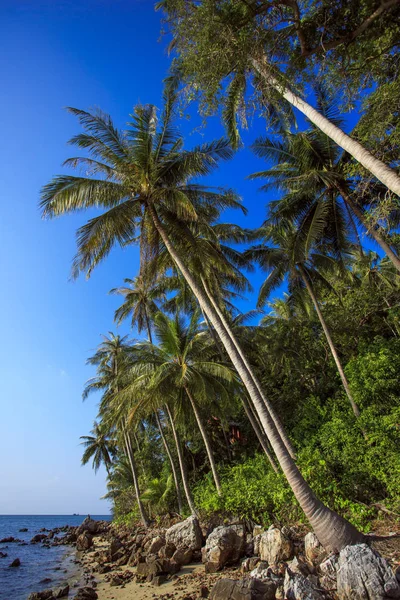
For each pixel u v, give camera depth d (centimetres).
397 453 1295
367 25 754
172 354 1983
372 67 862
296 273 2112
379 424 1473
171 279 2239
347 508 1244
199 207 1622
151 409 1909
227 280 2202
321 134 1617
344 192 1565
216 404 2222
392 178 738
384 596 659
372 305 2295
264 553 1145
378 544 911
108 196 1395
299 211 1761
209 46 802
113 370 3247
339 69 873
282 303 3097
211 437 2902
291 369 2555
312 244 1750
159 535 1917
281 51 873
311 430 1988
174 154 1474
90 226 1309
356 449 1459
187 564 1401
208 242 1798
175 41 863
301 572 849
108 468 4759
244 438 2794
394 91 805
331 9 784
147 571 1348
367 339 2222
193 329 2062
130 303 2750
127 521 3256
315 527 927
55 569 1978
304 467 1406
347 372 1806
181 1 805
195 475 2862
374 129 878
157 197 1430
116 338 3356
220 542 1280
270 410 1627
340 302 2386
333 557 834
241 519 1518
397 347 1834
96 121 1387
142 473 3747
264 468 1961
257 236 2219
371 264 2581
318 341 2547
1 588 1550
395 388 1596
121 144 1411
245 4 799
